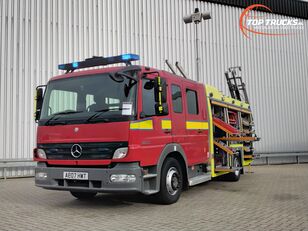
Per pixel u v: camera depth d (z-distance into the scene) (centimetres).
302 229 504
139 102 602
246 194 829
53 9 1363
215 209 650
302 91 1939
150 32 1548
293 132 1888
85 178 591
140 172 586
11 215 617
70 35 1387
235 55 1759
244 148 1177
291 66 1920
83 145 606
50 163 642
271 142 1822
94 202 736
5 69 1273
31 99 1306
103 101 611
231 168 948
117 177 570
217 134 962
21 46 1302
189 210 641
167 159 687
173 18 1606
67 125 628
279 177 1193
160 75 672
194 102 820
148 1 1554
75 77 659
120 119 583
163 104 614
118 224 535
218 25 1725
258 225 528
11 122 1267
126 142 575
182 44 1619
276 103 1856
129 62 688
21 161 1246
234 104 1104
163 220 561
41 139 659
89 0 1429
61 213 628
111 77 601
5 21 1285
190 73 1631
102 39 1445
